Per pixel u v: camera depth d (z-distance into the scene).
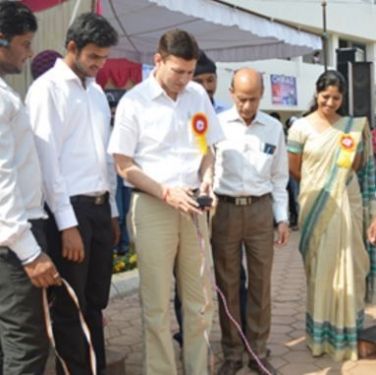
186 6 5.86
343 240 3.55
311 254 3.66
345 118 3.66
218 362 3.61
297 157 3.73
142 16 6.75
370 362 3.58
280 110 15.38
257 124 3.29
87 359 2.89
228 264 3.36
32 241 2.24
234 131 3.28
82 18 2.66
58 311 2.79
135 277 5.45
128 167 2.83
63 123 2.68
